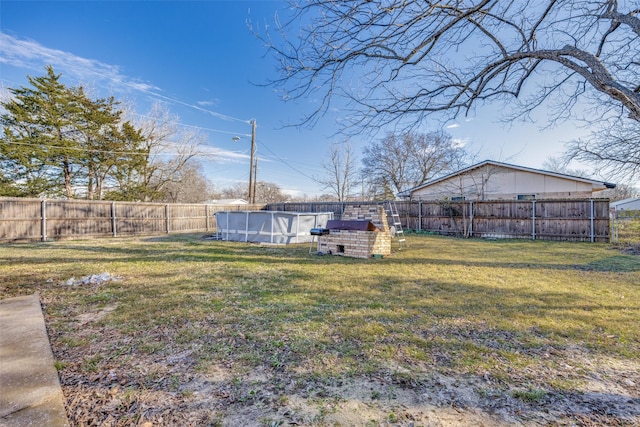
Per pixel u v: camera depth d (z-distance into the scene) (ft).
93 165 54.44
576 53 8.09
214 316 10.30
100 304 11.67
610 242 31.35
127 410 5.49
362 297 12.57
